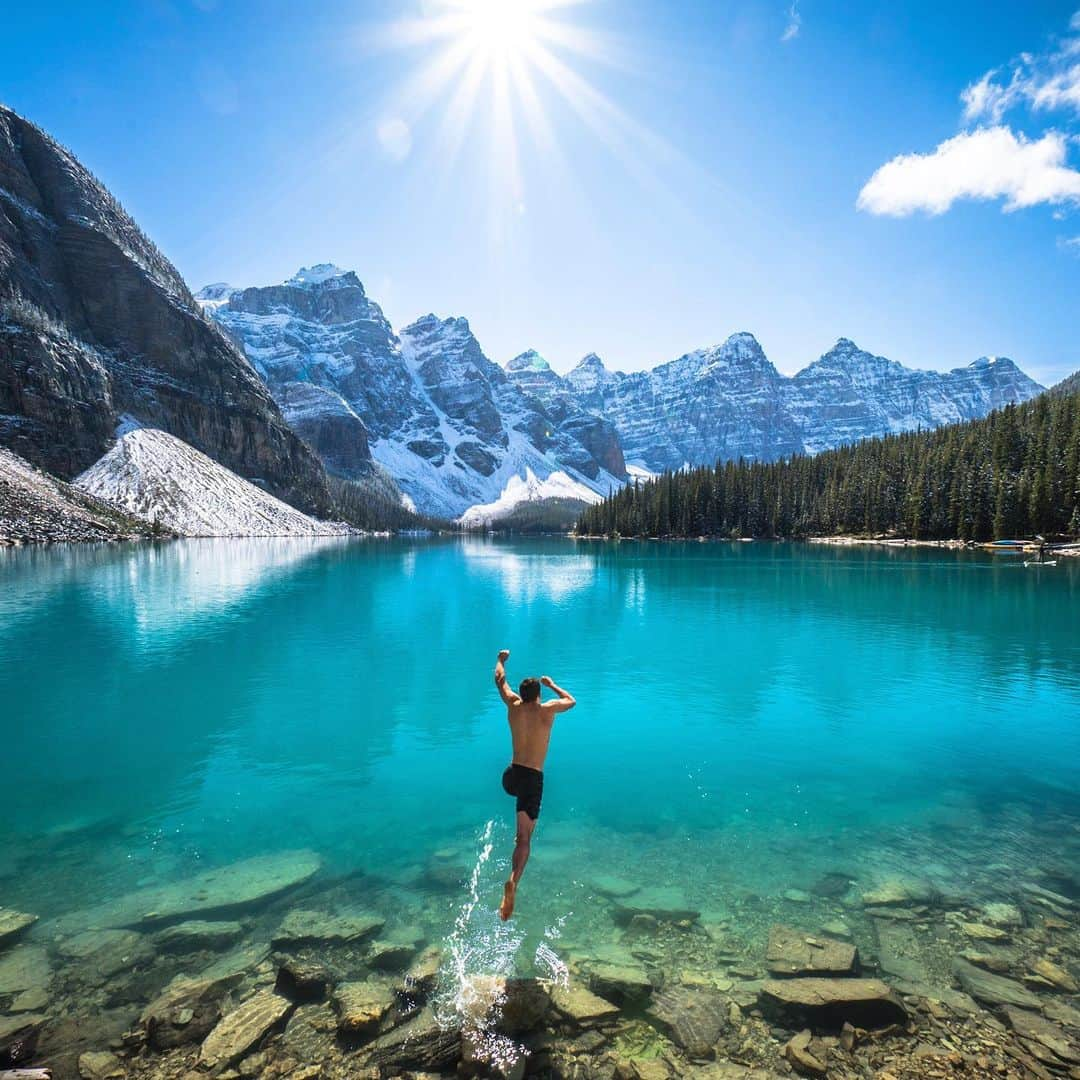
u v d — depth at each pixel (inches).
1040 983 243.3
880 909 293.9
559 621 1222.3
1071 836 369.7
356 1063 203.2
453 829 378.3
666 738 555.2
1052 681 755.4
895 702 669.3
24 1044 207.5
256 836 367.6
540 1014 225.3
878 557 3240.7
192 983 239.0
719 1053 208.4
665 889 310.0
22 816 393.4
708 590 1774.1
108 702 662.5
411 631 1099.3
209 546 3681.1
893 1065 203.8
